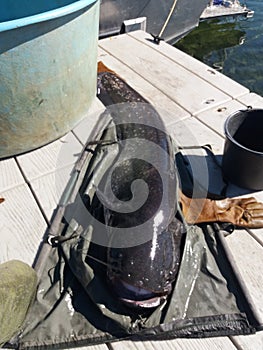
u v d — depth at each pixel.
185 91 2.82
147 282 1.49
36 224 1.87
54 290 1.59
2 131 2.05
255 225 1.86
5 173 2.12
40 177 2.10
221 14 6.66
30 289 1.52
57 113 2.20
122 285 1.51
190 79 2.96
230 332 1.49
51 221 1.88
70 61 2.08
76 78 2.20
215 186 2.07
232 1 7.17
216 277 1.65
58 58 1.99
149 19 4.34
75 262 1.65
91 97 2.48
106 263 1.59
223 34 6.28
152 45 3.44
